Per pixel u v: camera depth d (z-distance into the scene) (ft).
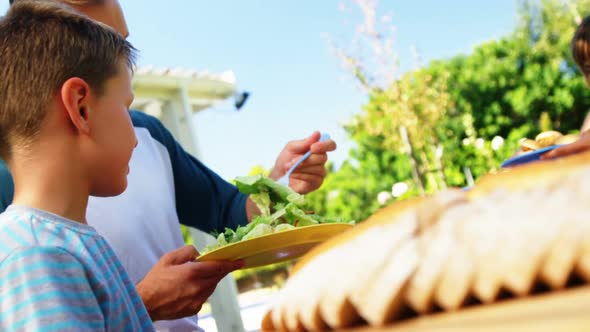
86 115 3.32
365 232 1.16
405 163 53.16
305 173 5.54
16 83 3.22
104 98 3.43
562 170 1.00
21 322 2.47
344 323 1.10
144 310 3.28
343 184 55.77
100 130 3.36
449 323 0.90
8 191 4.31
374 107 45.21
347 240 1.19
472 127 48.55
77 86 3.28
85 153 3.29
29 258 2.61
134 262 4.87
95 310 2.70
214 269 4.04
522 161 4.38
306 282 1.20
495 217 0.96
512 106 52.06
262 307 20.86
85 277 2.76
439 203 1.09
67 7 3.71
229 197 6.10
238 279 54.75
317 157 5.48
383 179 54.44
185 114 18.58
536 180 1.01
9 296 2.52
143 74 17.57
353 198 55.36
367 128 45.65
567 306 0.79
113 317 2.89
